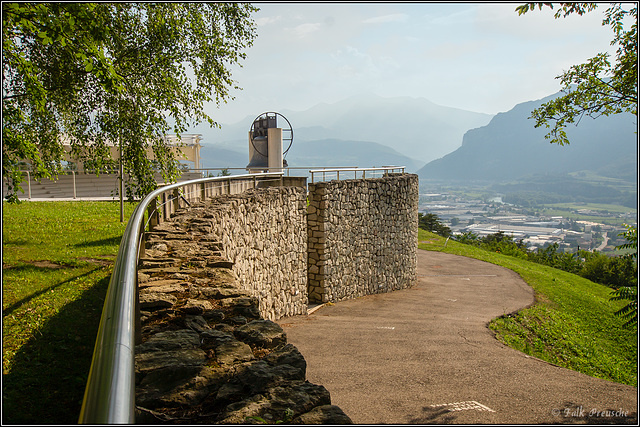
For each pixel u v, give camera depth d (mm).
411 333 12477
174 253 6211
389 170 22172
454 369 9164
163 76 11172
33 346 6273
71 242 12328
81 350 6402
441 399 7227
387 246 20359
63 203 20531
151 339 3432
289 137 22422
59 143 11633
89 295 8461
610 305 21625
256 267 11695
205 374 2963
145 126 11297
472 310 16812
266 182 16891
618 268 34906
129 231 2854
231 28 12609
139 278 5031
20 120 8812
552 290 22078
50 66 9867
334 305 16453
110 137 11219
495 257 33406
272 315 12992
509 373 9141
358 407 6656
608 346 16031
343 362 9281
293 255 14758
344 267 17500
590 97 12000
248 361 3191
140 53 11109
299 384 2857
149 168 11695
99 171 11938
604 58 11781
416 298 18828
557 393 7973
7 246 11359
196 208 9289
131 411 1165
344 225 17422
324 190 16188
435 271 26359
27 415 4660
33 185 25266
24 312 7367
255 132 22422
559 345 14289
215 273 5414
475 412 6676
